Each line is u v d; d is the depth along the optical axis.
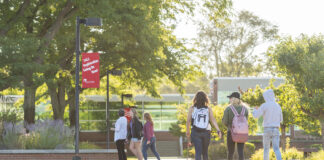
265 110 11.04
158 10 30.56
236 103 10.98
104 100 53.72
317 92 21.67
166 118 56.47
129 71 35.41
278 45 23.56
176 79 33.94
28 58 20.78
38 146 20.59
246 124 10.73
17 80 21.03
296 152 21.69
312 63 21.41
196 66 35.59
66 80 31.58
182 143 52.03
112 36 25.72
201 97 9.73
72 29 28.50
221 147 27.50
